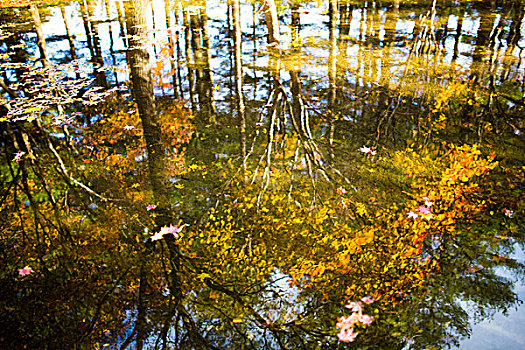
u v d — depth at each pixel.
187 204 3.31
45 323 2.40
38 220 3.23
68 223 3.19
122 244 2.96
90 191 3.52
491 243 2.67
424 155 3.67
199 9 9.33
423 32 6.94
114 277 2.70
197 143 4.11
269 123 4.40
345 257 2.72
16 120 4.38
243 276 2.66
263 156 3.86
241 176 3.60
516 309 2.22
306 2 9.73
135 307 2.48
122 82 5.60
